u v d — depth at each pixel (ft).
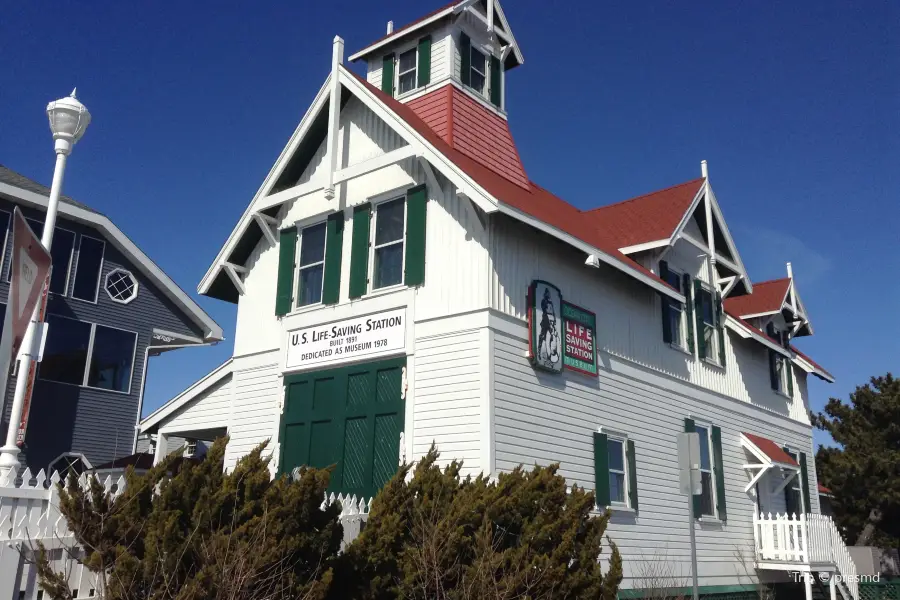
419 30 56.75
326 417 47.42
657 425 55.01
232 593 21.79
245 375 53.16
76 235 75.10
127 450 75.15
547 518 31.14
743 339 72.33
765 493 69.31
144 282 80.43
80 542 23.62
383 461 43.93
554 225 44.75
